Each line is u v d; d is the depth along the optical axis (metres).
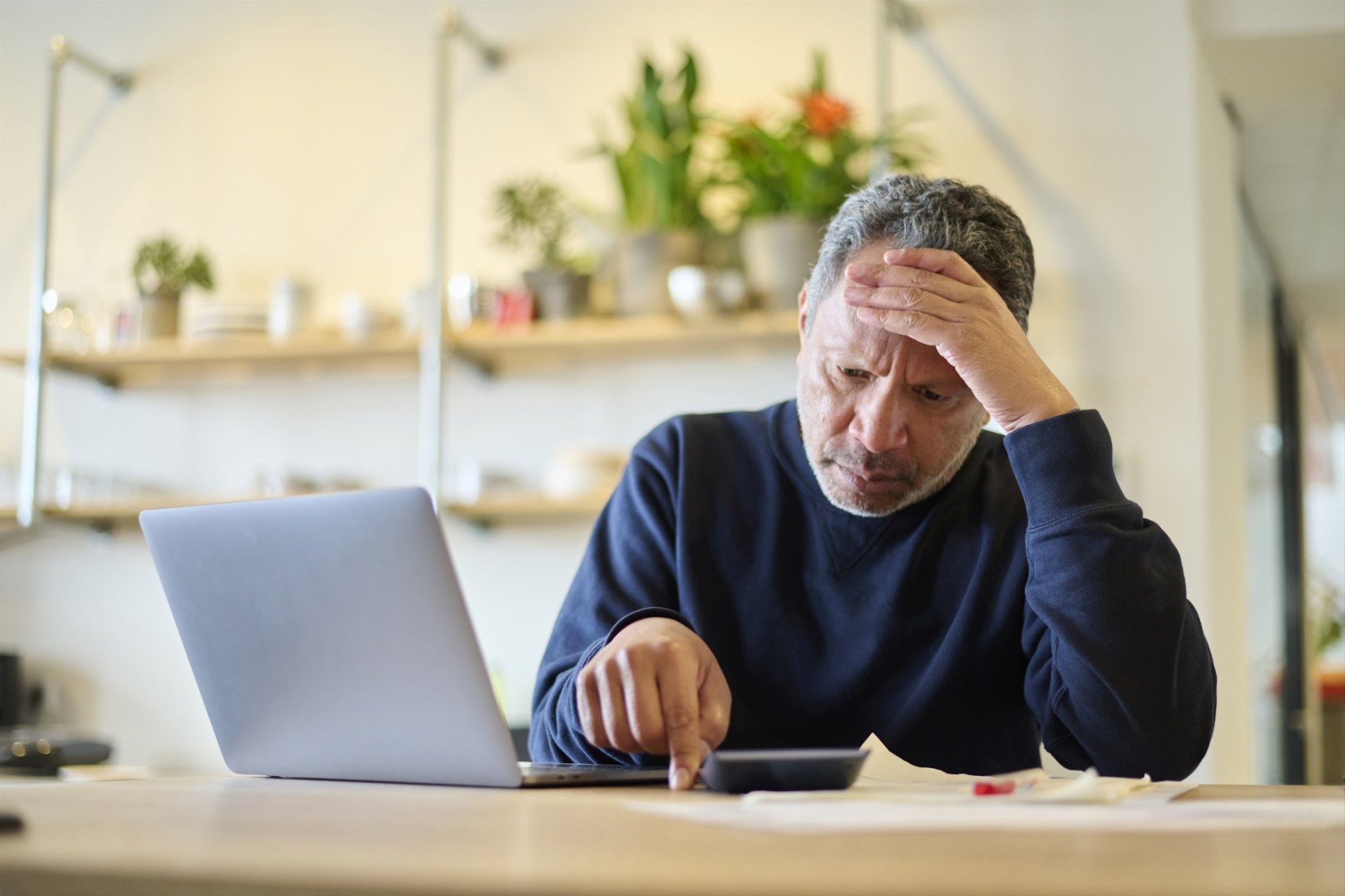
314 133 3.13
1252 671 3.94
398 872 0.48
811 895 0.43
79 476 3.05
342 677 0.95
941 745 1.33
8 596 3.13
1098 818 0.68
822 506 1.40
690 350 2.79
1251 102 3.02
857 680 1.35
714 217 2.85
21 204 3.28
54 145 3.05
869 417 1.26
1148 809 0.73
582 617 1.38
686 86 2.70
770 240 2.57
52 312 3.00
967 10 2.80
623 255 2.68
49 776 2.49
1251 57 2.78
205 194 3.16
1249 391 4.07
